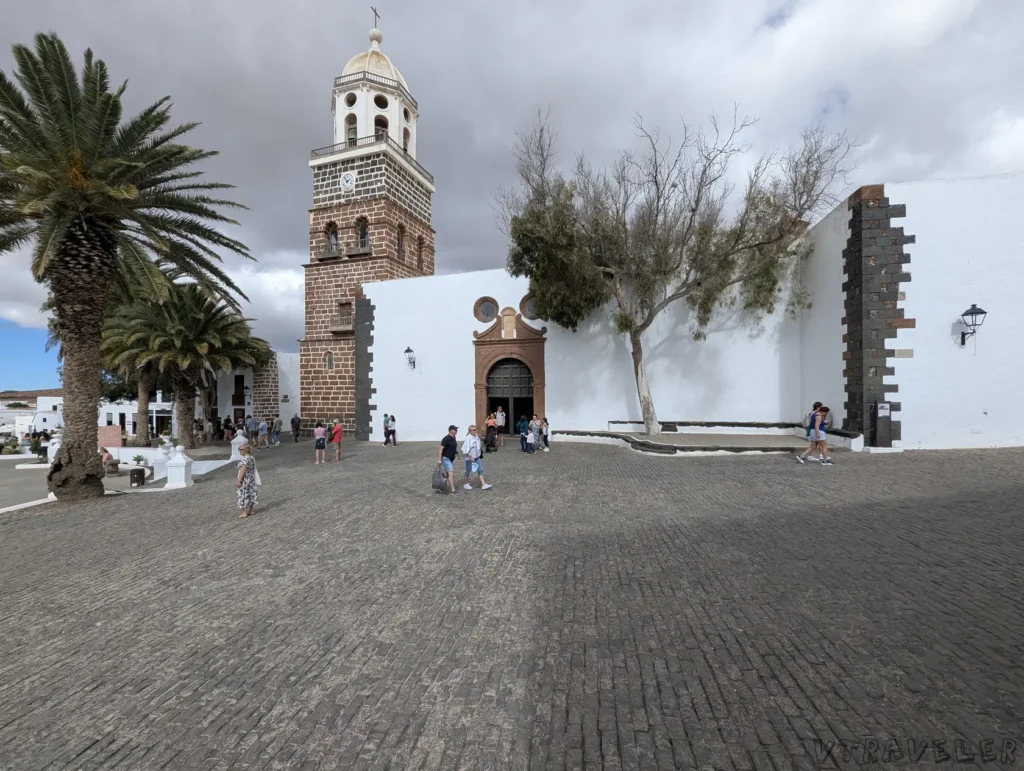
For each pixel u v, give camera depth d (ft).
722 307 63.31
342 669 12.97
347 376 99.45
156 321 84.64
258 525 28.84
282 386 134.51
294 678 12.66
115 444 84.79
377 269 98.84
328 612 16.44
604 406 68.85
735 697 10.88
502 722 10.55
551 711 10.82
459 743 10.00
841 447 47.09
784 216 52.42
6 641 15.38
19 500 47.83
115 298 82.89
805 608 14.74
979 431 43.21
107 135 39.14
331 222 103.09
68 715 11.51
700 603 15.48
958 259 43.73
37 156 37.09
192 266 46.39
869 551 18.97
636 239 56.95
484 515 28.48
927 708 10.15
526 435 59.82
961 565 17.21
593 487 35.09
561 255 56.80
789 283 60.18
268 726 10.82
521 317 73.61
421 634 14.62
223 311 89.30
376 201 99.30
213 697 12.00
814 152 51.52
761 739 9.56
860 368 45.83
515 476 41.65
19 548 26.61
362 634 14.80
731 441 53.06
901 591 15.48
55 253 36.81
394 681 12.30
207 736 10.57
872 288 45.11
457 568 19.89
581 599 16.33
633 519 25.72
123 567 22.26
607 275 61.87
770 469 38.50
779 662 12.10
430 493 35.99
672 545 21.04
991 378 43.11
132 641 15.06
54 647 14.87
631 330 60.59
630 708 10.74
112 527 30.66
